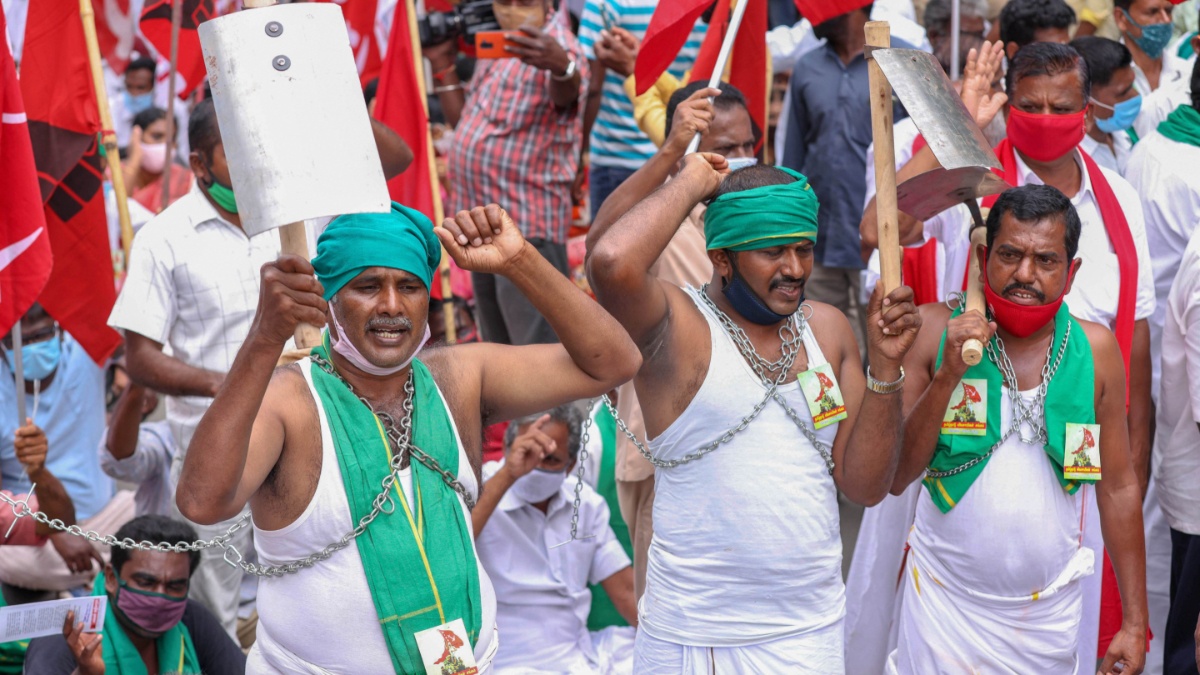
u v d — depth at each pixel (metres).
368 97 12.64
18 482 10.41
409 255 4.91
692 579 6.07
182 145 15.41
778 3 14.30
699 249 8.16
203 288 8.48
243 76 4.60
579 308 5.20
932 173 5.90
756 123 9.36
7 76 7.81
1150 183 8.93
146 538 7.66
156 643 7.89
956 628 6.55
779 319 6.02
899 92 5.56
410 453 5.05
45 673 7.40
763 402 6.00
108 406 13.19
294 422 4.92
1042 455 6.46
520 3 11.29
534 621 8.69
